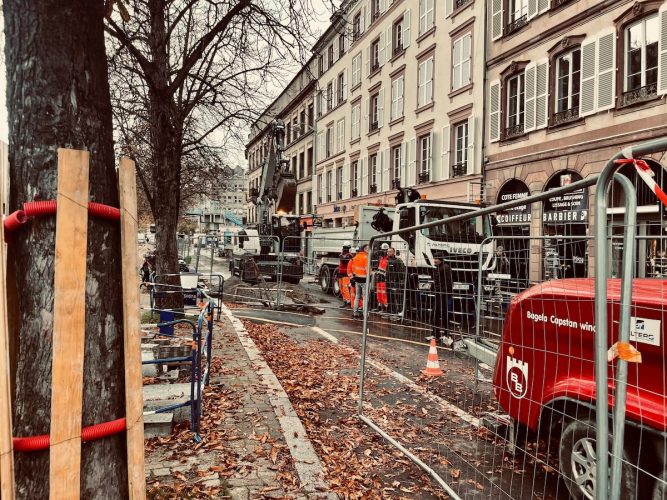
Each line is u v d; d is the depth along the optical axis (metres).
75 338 1.75
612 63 13.67
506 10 18.05
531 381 3.41
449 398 5.48
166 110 7.42
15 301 1.81
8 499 1.59
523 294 3.59
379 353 7.79
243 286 15.85
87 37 1.88
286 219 18.70
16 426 1.74
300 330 10.00
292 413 4.77
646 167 1.94
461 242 11.56
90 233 1.86
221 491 3.26
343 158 33.41
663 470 2.49
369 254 5.15
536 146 16.62
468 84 20.03
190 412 4.60
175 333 8.09
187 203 28.89
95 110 1.90
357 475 3.70
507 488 3.47
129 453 1.89
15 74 1.82
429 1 23.03
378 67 28.23
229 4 6.95
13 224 1.74
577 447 3.04
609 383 2.75
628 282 2.02
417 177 24.17
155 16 7.41
